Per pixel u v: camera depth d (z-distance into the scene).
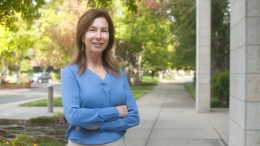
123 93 2.80
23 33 18.06
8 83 44.69
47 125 11.96
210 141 9.41
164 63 46.88
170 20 26.28
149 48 41.81
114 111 2.63
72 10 21.52
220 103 18.17
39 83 55.50
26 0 11.09
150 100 23.03
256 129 6.04
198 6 15.64
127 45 37.88
